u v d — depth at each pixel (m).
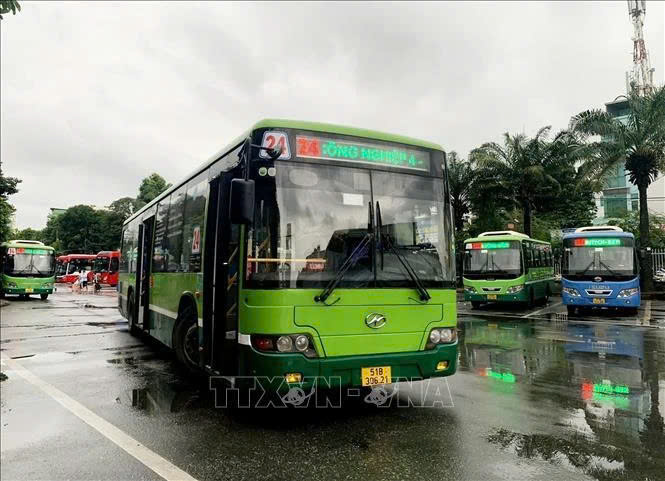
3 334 12.17
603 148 22.53
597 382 6.97
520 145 28.23
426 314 5.41
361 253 5.17
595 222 44.09
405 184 5.60
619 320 14.74
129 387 6.79
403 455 4.30
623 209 42.41
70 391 6.57
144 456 4.32
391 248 5.33
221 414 5.52
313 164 5.18
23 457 4.31
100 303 23.44
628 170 23.36
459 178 31.56
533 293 19.53
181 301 7.48
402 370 5.20
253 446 4.54
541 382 6.97
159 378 7.34
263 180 4.97
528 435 4.78
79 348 10.06
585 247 16.14
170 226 8.58
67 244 64.81
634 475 3.90
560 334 11.89
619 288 15.49
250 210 4.78
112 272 42.94
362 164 5.40
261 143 5.07
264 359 4.73
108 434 4.88
